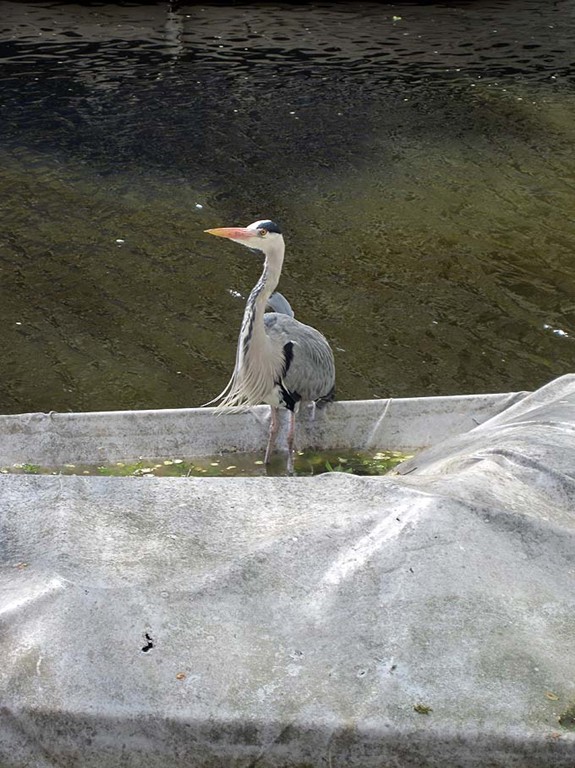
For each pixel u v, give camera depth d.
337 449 5.69
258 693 2.66
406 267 9.14
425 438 5.69
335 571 3.02
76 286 8.49
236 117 13.13
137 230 9.67
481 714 2.61
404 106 13.86
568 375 5.18
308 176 11.29
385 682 2.69
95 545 3.08
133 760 2.63
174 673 2.69
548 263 9.33
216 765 2.63
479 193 10.98
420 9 19.94
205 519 3.27
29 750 2.62
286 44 16.91
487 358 7.60
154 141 12.15
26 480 3.38
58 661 2.68
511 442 3.96
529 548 3.17
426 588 2.97
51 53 15.73
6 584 2.90
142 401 6.78
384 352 7.61
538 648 2.81
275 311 5.79
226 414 5.53
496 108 13.90
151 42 16.69
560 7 20.56
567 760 2.57
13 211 9.98
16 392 6.82
